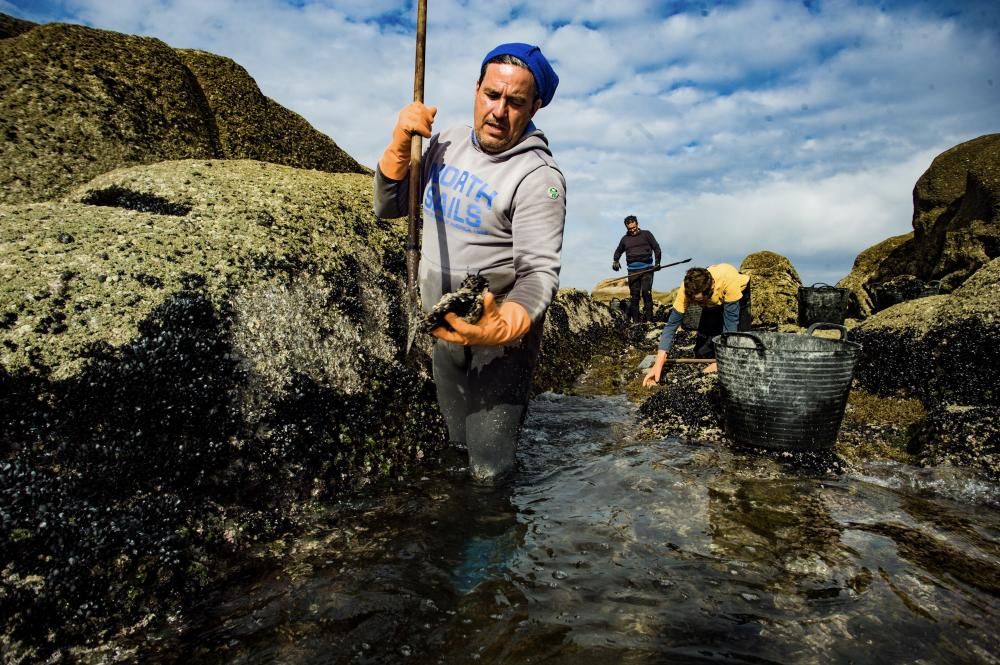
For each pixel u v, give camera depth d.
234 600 2.10
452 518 2.72
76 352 2.27
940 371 4.96
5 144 4.14
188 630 1.95
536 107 2.66
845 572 2.28
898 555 2.43
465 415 3.08
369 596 2.09
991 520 2.82
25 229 2.76
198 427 2.52
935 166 12.70
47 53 4.75
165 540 2.20
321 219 3.72
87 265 2.62
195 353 2.59
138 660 1.81
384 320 3.62
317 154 6.39
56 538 1.96
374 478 3.11
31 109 4.40
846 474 3.47
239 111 5.86
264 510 2.60
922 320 5.36
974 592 2.16
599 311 9.73
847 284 14.71
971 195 10.54
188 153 5.11
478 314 2.10
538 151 2.65
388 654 1.80
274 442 2.77
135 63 5.17
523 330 2.30
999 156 10.28
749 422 3.82
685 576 2.24
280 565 2.31
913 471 3.56
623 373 6.92
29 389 2.13
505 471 3.06
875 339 5.64
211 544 2.33
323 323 3.23
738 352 3.80
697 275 5.64
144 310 2.52
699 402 4.72
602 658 1.78
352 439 3.11
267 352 2.89
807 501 3.00
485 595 2.10
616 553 2.42
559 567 2.30
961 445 3.62
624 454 3.78
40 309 2.33
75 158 4.38
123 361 2.35
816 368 3.54
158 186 3.60
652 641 1.86
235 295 2.88
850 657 1.79
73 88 4.67
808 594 2.13
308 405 2.97
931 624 1.96
